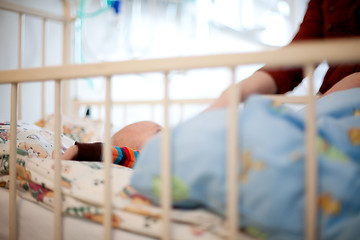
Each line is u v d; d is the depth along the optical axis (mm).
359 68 684
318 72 2023
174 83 2211
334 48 367
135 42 2068
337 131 438
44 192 654
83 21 1925
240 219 430
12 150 642
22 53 1758
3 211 723
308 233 382
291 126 434
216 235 462
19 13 1686
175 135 475
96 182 631
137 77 2221
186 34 2121
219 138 442
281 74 543
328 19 657
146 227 500
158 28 2133
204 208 499
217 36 2145
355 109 508
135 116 2203
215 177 432
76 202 589
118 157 840
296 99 1067
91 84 2053
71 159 812
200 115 499
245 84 510
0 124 1109
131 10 2053
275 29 2186
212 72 2244
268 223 401
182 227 485
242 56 408
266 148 410
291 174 394
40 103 1859
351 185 386
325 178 396
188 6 2107
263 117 436
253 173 408
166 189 452
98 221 557
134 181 496
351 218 383
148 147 495
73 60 1934
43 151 976
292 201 391
